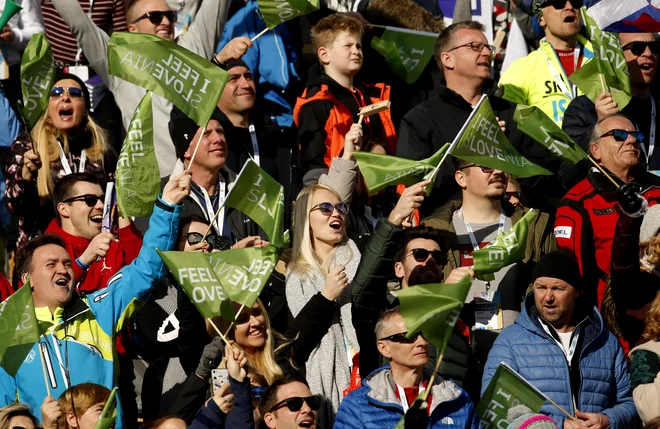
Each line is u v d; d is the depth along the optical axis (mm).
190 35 39062
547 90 38719
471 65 35656
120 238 32594
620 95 34688
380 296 29062
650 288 31188
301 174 36281
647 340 29766
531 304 30016
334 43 36781
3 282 33062
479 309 30875
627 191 30062
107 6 40750
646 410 28375
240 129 36156
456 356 29453
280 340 29484
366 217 34531
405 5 39469
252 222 33875
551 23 38906
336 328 30156
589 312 29672
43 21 40938
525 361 29031
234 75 35875
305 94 37031
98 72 39188
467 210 32031
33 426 25812
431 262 30062
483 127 28688
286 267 31328
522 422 26078
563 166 35344
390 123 37125
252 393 28031
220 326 28859
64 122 35188
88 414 26500
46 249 28859
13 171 35094
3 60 39656
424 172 28953
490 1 42406
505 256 28250
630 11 34969
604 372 29312
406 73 38750
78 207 32469
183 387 28406
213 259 27078
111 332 28859
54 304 28625
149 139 29359
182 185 28797
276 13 32219
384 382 27406
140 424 29125
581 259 32375
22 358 28078
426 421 24938
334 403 29391
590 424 28297
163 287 30516
